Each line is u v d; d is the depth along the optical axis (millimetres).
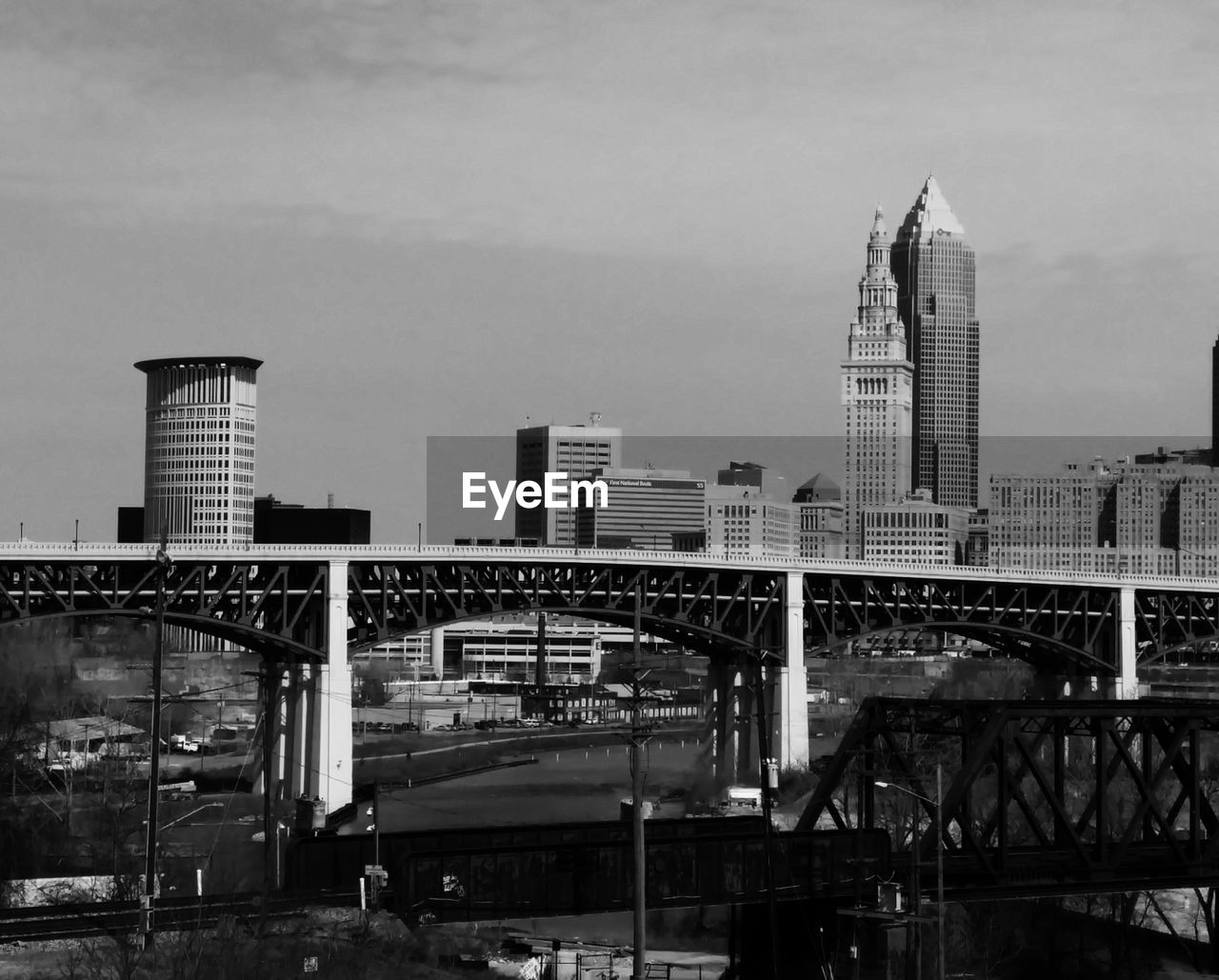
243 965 83312
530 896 94812
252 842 162875
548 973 109688
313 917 91625
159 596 97500
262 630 198125
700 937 131500
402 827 186750
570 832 106688
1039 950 126312
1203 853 104188
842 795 171500
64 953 85188
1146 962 126438
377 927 90938
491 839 103500
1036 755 168875
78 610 190875
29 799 172500
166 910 90938
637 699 117875
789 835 99500
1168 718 101812
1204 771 157000
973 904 122688
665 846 97125
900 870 100562
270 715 179875
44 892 109125
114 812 158750
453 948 110188
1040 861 99625
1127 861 102375
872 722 103438
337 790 199125
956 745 153500
